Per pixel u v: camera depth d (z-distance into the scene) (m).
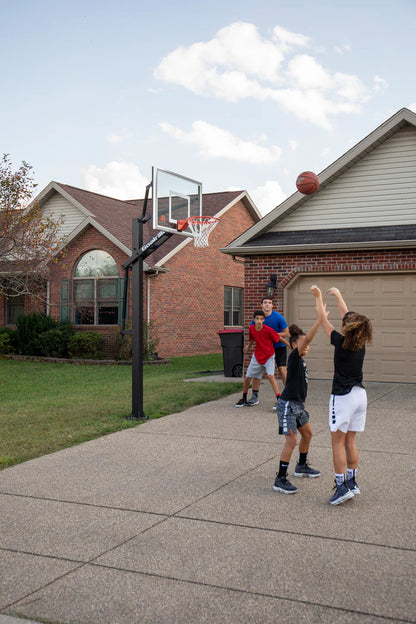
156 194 9.70
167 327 22.78
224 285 26.61
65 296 23.02
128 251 21.50
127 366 19.69
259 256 14.59
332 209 14.33
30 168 20.41
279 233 14.82
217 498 5.79
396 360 13.41
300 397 6.01
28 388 14.43
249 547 4.62
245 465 6.94
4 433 8.87
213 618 3.62
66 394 13.02
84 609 3.77
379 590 3.90
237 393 12.38
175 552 4.56
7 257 21.42
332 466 6.82
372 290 13.64
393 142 13.75
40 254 21.08
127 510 5.52
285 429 5.93
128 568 4.31
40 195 23.36
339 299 5.98
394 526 4.99
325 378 14.09
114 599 3.88
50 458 7.46
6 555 4.58
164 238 9.72
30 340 22.41
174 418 9.80
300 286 14.36
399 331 13.40
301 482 6.25
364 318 5.51
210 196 28.19
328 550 4.53
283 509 5.45
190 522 5.18
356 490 5.64
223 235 26.61
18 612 3.75
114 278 22.30
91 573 4.24
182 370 18.06
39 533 5.00
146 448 7.85
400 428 8.75
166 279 22.75
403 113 13.25
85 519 5.31
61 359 21.27
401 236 13.20
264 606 3.74
